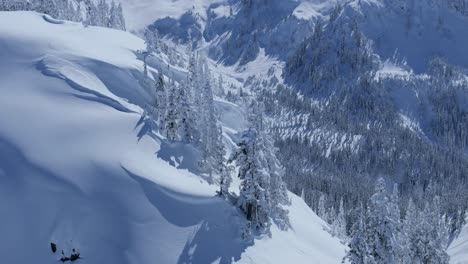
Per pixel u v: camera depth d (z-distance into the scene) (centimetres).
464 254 11631
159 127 5906
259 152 4778
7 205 4103
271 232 5100
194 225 4450
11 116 5097
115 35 9488
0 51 6631
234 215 4772
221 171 5050
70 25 9362
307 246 5456
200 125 6125
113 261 3888
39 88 5784
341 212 11325
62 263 3788
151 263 3984
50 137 4869
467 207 15038
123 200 4381
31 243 3872
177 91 5803
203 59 12962
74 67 6588
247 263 4297
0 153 4584
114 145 5028
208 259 4191
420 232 5709
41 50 6850
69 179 4406
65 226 4019
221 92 14938
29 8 12188
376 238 3875
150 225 4272
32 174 4394
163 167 5084
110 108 5753
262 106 5575
